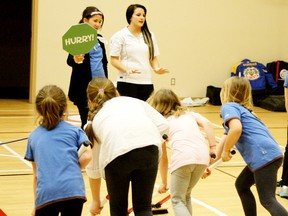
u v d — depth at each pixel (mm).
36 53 10250
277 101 10570
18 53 12359
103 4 10539
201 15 11258
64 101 3246
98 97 3469
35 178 3211
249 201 3889
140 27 5715
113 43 5660
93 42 5312
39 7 10188
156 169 3316
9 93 11531
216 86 11562
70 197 3045
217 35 11422
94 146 3438
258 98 11133
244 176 3908
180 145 3734
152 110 3545
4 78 12289
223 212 4668
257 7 11602
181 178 3676
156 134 3352
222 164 6371
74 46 5316
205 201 4961
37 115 3262
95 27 5723
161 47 11102
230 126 3697
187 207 3809
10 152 6520
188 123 3871
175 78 11273
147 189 3275
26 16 12359
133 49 5645
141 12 5660
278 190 5332
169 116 3957
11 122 8422
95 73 5645
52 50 10344
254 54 11719
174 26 11117
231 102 3896
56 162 3100
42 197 3043
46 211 3062
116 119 3312
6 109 9617
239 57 11633
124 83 5652
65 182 3057
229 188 5414
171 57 11188
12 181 5355
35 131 3229
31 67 10320
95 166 3469
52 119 3188
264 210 4758
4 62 12273
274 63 11469
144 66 5699
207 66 11445
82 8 10406
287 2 11773
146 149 3242
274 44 11820
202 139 3824
